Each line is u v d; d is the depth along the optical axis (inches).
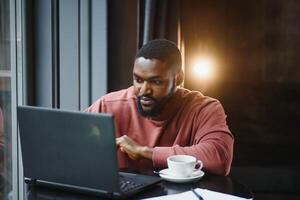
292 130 130.9
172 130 63.5
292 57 136.3
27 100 85.4
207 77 133.3
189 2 131.2
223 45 134.3
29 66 85.3
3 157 86.8
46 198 46.5
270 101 132.4
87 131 43.8
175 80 61.4
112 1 92.2
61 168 46.9
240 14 134.7
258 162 119.2
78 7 87.4
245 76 136.3
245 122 132.2
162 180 52.7
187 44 130.9
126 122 65.2
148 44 60.8
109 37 92.1
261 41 135.9
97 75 90.0
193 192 46.9
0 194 87.0
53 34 86.5
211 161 55.9
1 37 85.2
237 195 48.4
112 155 43.3
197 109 63.4
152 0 92.3
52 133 46.1
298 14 135.2
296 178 114.8
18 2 84.0
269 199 115.9
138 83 60.1
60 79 88.3
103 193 45.5
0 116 86.4
